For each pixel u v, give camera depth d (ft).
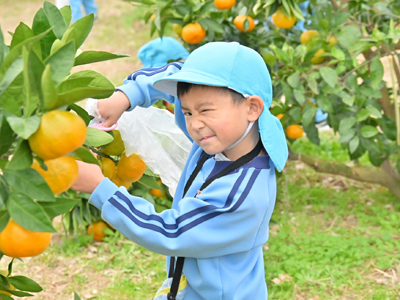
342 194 15.79
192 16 11.69
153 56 15.96
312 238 13.16
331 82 11.03
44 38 4.16
